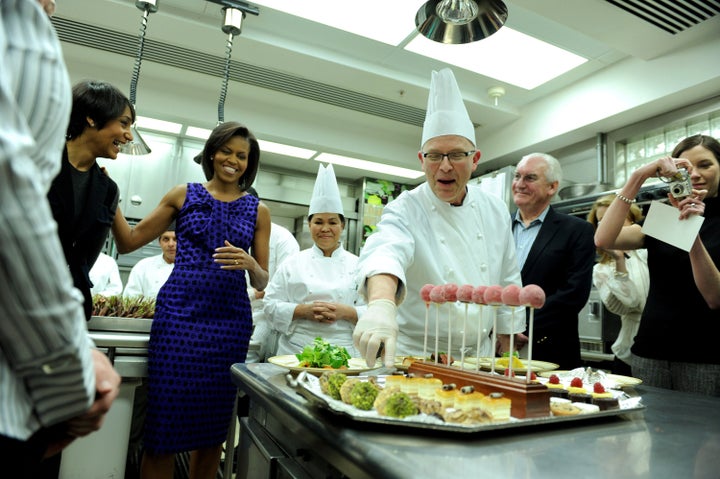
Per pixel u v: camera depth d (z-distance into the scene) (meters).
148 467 1.60
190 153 4.67
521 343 1.98
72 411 0.51
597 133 3.97
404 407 0.71
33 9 0.49
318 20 3.28
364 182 5.61
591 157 4.11
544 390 0.80
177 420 1.60
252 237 1.87
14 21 0.48
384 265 1.18
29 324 0.42
